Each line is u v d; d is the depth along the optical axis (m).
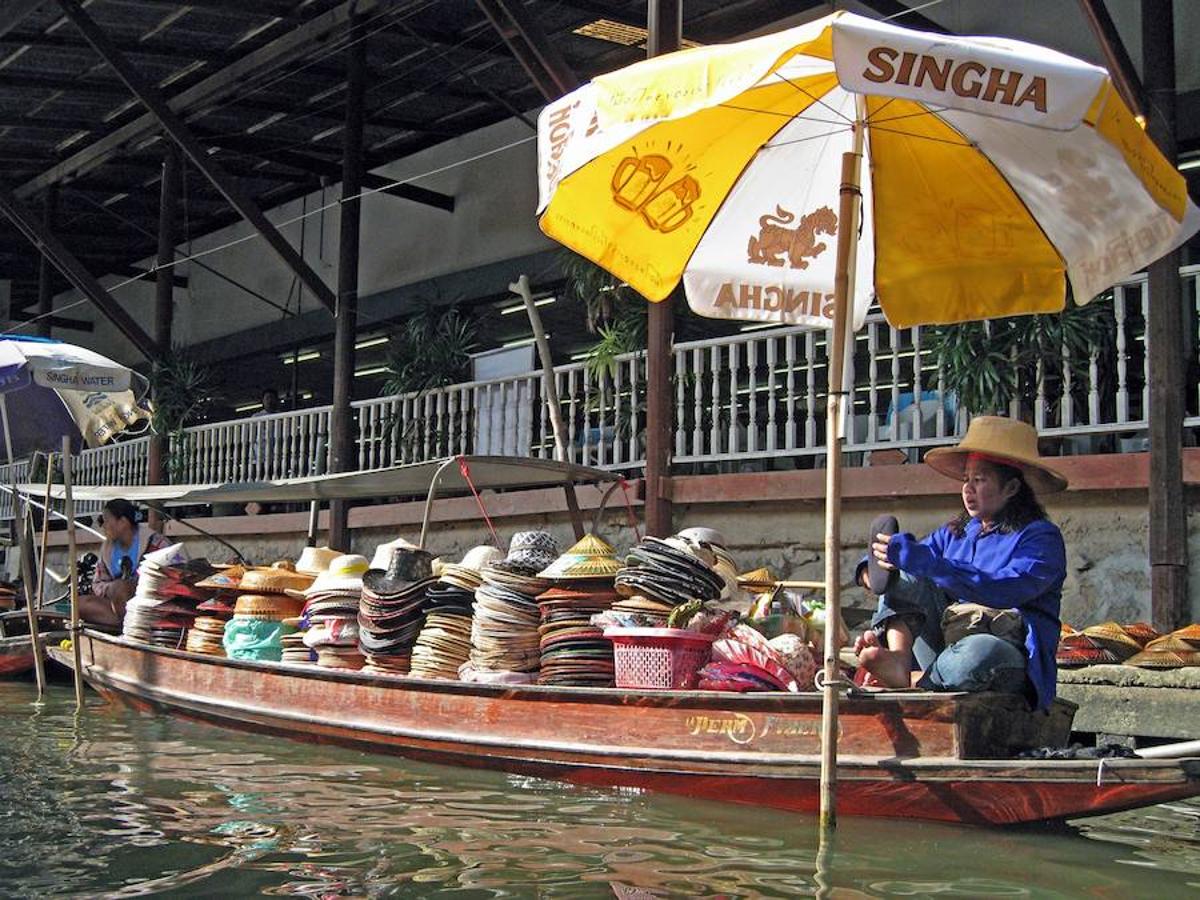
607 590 6.20
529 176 15.69
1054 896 3.99
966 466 5.44
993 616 5.21
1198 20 10.69
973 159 5.51
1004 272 5.77
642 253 6.03
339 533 13.86
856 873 4.25
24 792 5.75
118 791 5.77
